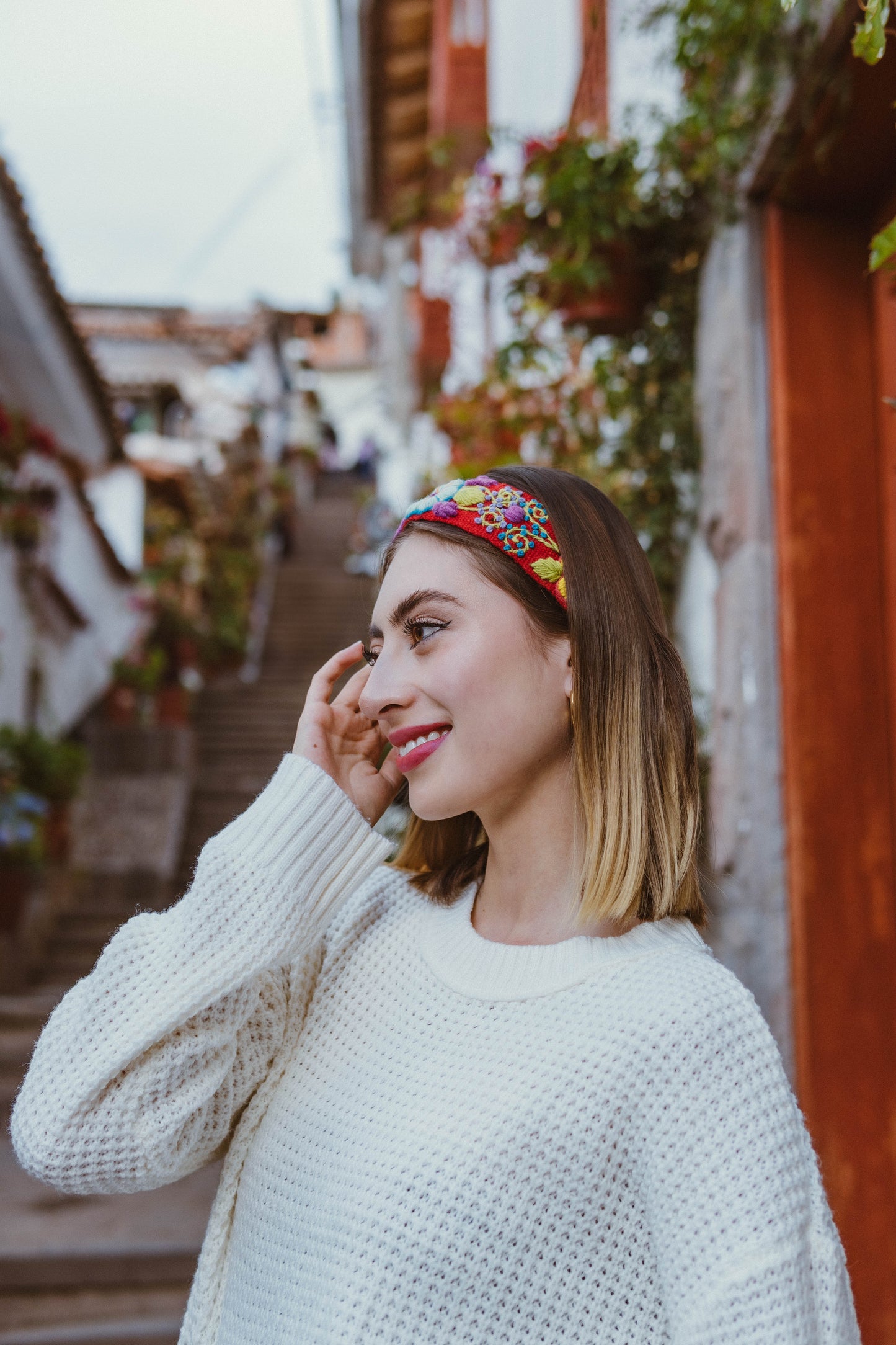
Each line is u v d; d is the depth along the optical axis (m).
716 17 2.44
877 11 1.06
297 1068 1.13
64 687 8.38
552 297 3.28
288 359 20.42
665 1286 0.90
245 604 11.97
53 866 6.93
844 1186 2.16
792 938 2.29
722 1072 0.93
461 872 1.25
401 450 12.27
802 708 2.34
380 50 8.13
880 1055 2.22
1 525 6.71
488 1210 0.94
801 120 2.25
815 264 2.51
